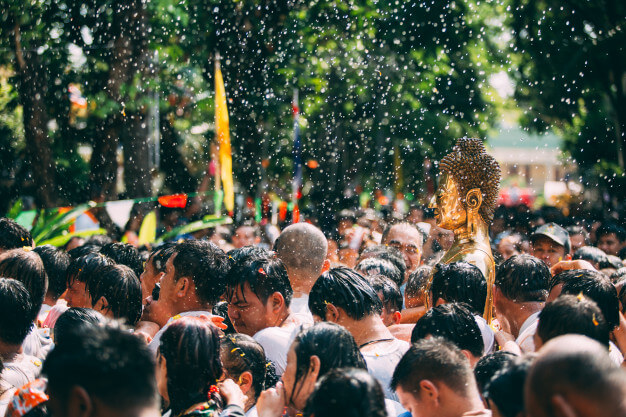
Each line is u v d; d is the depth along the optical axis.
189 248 3.51
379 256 4.57
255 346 2.88
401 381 2.27
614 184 12.30
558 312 2.60
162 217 11.10
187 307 3.47
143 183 10.63
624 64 11.09
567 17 11.28
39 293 3.46
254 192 11.90
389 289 3.48
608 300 3.09
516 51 11.82
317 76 11.98
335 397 1.93
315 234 3.71
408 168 16.06
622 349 3.19
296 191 10.90
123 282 3.42
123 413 1.72
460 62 13.26
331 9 11.67
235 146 11.65
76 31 10.08
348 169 15.69
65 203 11.30
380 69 13.01
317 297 2.94
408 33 12.23
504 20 12.23
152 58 10.46
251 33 10.91
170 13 10.22
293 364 2.39
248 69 11.09
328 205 14.46
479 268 3.57
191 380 2.42
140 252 5.73
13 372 2.87
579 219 11.16
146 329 3.46
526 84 12.62
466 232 3.68
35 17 9.76
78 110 11.01
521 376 2.04
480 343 2.82
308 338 2.39
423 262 6.29
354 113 14.35
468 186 3.64
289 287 3.27
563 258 5.20
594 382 1.56
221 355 2.80
